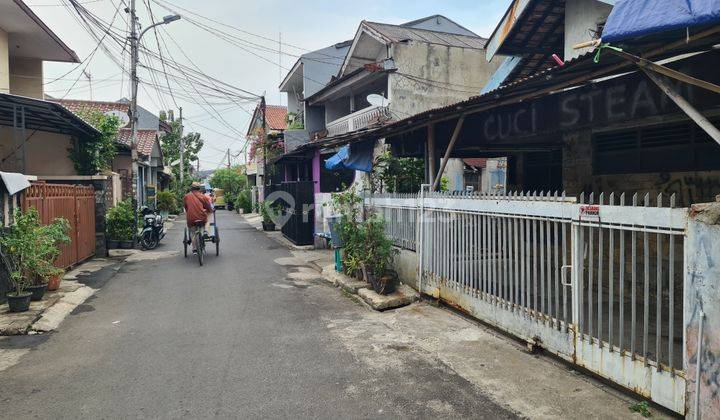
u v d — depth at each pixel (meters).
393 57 15.41
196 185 11.24
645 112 5.04
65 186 9.97
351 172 15.85
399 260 8.17
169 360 4.96
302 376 4.51
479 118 7.43
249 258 12.09
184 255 12.50
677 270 5.98
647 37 3.59
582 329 4.32
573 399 3.92
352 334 5.77
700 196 6.41
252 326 6.16
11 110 10.90
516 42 9.88
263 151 24.41
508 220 5.33
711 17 3.05
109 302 7.52
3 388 4.29
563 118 6.04
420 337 5.60
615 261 6.60
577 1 8.36
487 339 5.46
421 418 3.69
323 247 13.80
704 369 3.18
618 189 7.55
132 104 14.88
